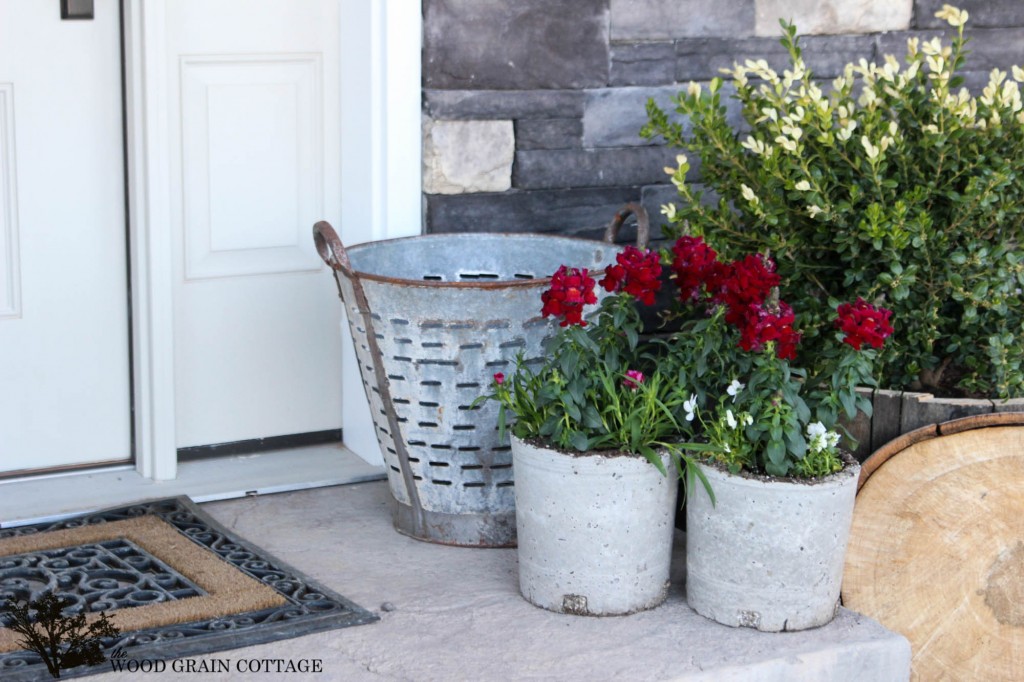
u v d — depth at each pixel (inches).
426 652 98.6
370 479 135.1
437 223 130.6
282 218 136.2
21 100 125.1
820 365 116.4
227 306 135.3
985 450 111.4
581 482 102.1
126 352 133.6
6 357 128.6
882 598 109.1
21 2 123.5
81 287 130.5
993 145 119.0
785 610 103.1
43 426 131.3
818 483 100.5
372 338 113.3
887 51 147.6
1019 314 121.4
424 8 126.3
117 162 130.0
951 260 117.0
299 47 133.4
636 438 102.9
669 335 139.3
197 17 128.9
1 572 108.7
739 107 142.9
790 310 102.0
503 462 116.4
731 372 105.7
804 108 122.3
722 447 102.1
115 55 128.0
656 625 104.3
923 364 122.0
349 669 95.6
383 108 127.6
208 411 136.6
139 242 128.7
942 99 118.3
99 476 132.6
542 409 107.0
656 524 105.1
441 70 127.9
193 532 119.3
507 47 130.1
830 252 125.3
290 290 138.1
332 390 142.5
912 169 120.1
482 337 111.3
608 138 136.8
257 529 122.0
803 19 143.3
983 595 109.7
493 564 116.0
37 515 121.6
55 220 128.3
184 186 131.3
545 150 134.1
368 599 107.6
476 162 131.1
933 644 108.7
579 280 102.3
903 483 111.0
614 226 127.5
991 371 121.5
